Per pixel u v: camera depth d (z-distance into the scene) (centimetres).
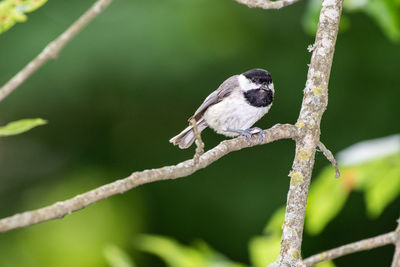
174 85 1272
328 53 475
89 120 1393
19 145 1472
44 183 1477
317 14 650
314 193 606
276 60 1309
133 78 1212
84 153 1459
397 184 577
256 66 1300
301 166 450
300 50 1309
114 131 1424
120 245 1409
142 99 1306
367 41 1307
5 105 1259
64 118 1373
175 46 1202
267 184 1338
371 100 1304
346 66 1317
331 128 1312
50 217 304
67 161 1480
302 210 437
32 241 1377
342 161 576
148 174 345
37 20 1170
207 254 575
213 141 1387
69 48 1172
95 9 346
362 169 583
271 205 1322
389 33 705
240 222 1331
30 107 1293
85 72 1188
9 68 1147
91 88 1233
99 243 1397
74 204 313
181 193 1387
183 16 1213
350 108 1311
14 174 1484
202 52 1229
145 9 1197
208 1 1241
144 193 1408
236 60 1298
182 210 1387
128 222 1421
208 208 1365
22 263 1355
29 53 1147
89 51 1170
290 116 1324
